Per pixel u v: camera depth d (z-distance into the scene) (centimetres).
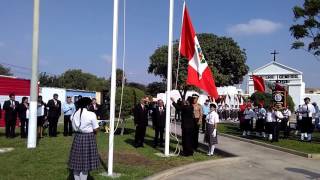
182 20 1431
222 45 5275
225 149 1725
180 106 1466
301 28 2266
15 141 1652
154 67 5612
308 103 2127
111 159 1053
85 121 865
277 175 1207
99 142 1705
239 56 5347
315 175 1216
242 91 5828
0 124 2494
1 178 952
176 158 1380
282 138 2212
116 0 1061
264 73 5925
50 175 995
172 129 2633
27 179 952
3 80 2544
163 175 1109
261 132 2262
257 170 1279
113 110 1061
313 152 1623
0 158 1215
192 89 4494
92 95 4072
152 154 1442
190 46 1419
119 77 3069
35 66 1505
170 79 1408
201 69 1412
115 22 1064
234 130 2716
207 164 1327
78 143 870
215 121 1496
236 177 1162
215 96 1437
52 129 1909
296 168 1325
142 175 1070
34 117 1492
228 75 5369
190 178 1123
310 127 2105
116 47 1066
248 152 1659
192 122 1448
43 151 1366
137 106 1630
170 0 1402
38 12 1515
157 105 1681
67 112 1938
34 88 1499
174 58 4500
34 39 1511
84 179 878
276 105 2138
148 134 2209
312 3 2192
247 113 2319
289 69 5806
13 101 1842
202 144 1855
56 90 3547
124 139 1872
